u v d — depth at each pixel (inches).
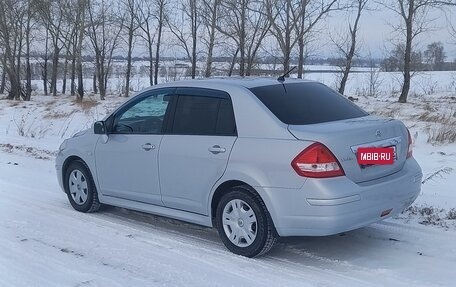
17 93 1494.8
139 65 2447.1
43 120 827.4
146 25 1588.3
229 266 210.2
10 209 293.9
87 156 279.0
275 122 212.1
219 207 225.1
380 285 191.6
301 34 761.6
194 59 1245.1
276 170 205.3
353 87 1412.4
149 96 257.6
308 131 204.8
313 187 197.5
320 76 1424.7
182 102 243.3
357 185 202.4
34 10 1509.6
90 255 223.0
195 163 230.4
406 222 262.2
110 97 1464.1
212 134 228.1
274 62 882.1
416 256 219.8
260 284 193.0
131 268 209.0
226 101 228.1
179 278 198.8
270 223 211.2
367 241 238.2
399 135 225.5
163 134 245.4
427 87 1395.2
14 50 1501.0
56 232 253.4
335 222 197.5
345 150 202.5
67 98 1515.7
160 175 244.2
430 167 408.8
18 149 517.3
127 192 261.6
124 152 259.4
